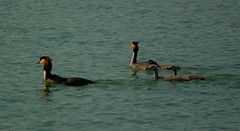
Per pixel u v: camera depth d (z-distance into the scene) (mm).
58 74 36688
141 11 60312
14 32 49781
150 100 31188
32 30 50688
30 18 56344
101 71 37344
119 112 29719
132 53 42750
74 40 47031
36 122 28578
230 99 31109
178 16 57625
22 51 42938
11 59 40406
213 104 30547
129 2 65438
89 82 33969
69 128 27812
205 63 39188
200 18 56562
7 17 56844
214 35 48750
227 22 54438
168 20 55656
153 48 44438
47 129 27719
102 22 54688
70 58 41125
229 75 35125
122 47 44781
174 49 43906
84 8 61969
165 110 29953
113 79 35000
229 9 61312
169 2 65688
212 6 63125
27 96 32125
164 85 33406
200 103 30719
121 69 37812
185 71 36750
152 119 28812
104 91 32688
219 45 44906
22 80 35125
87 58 41125
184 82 33719
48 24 53438
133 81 34438
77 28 51844
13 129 27719
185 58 40938
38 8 61781
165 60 40625
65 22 54469
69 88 33219
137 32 50250
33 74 36500
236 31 50281
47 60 34219
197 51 43062
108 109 30125
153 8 61938
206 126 27891
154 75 35062
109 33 49875
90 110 30047
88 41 46719
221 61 39625
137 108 30234
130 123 28375
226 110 29734
